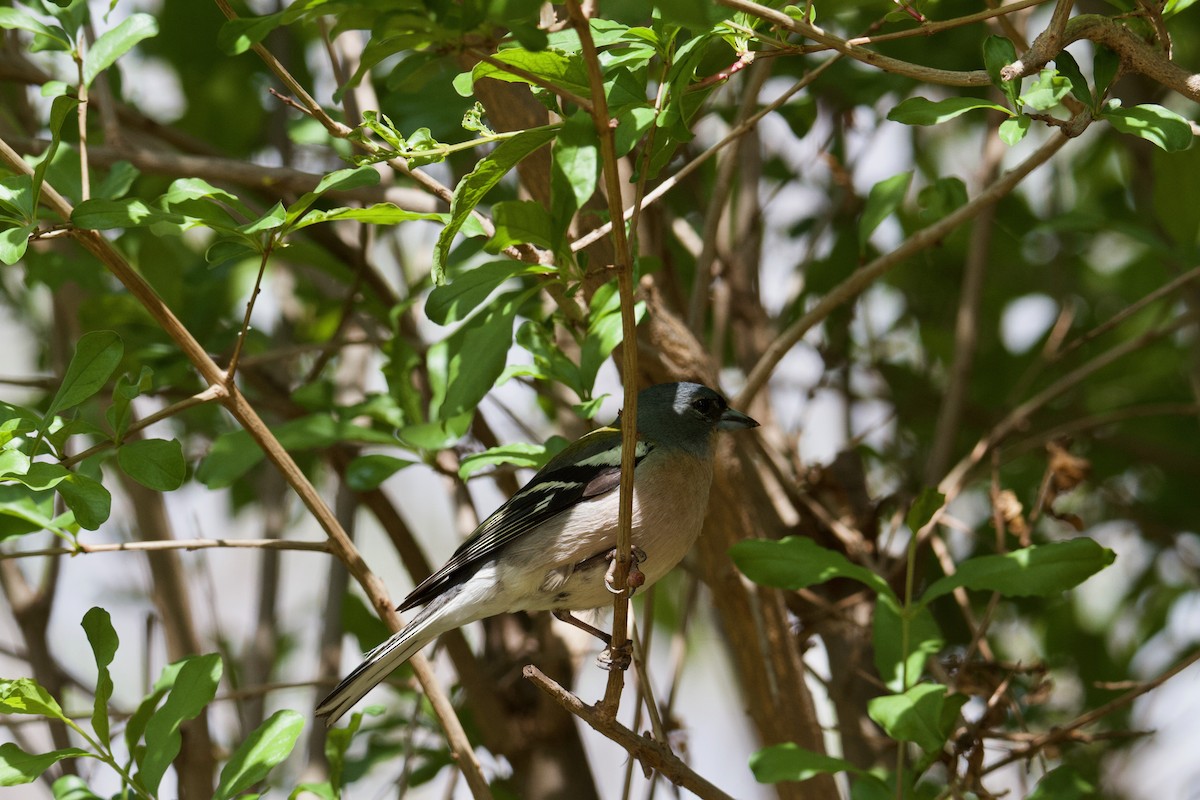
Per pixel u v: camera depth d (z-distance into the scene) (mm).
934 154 15109
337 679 11273
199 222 6914
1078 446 13727
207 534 15805
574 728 11500
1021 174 8422
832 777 9609
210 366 7449
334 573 11602
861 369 14539
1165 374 14211
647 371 9820
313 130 10828
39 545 12414
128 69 14703
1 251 6625
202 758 10227
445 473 10484
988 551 13062
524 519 9047
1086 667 12938
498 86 8648
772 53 6781
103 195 7922
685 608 11117
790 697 9695
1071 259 14484
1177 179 10820
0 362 17031
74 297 12344
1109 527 13703
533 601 9000
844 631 11320
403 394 10195
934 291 14883
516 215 6277
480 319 8141
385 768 13195
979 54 12391
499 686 11508
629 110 6621
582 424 11531
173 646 11172
